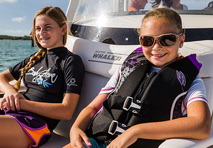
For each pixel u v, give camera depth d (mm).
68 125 1421
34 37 1525
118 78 1164
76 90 1319
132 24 1460
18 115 1187
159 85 992
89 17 1704
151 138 878
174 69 1010
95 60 1412
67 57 1385
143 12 1562
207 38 1293
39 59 1460
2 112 1320
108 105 1065
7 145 1126
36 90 1374
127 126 981
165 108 965
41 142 1201
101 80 1386
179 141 832
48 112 1246
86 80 1445
